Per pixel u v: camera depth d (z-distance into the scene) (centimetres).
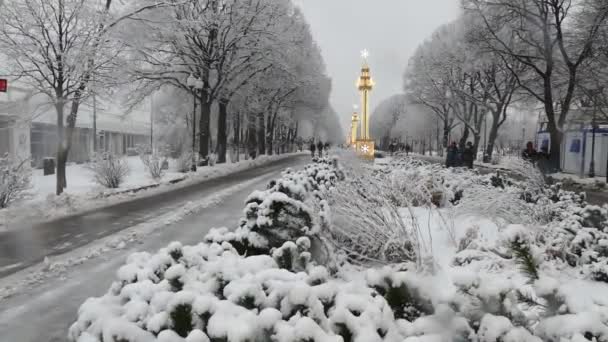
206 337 181
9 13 1277
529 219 615
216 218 995
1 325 409
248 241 436
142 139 5469
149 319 207
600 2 2188
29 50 1305
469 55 3672
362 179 748
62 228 907
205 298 201
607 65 2180
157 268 276
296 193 536
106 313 222
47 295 492
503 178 1095
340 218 531
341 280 433
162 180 1922
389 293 231
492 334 181
